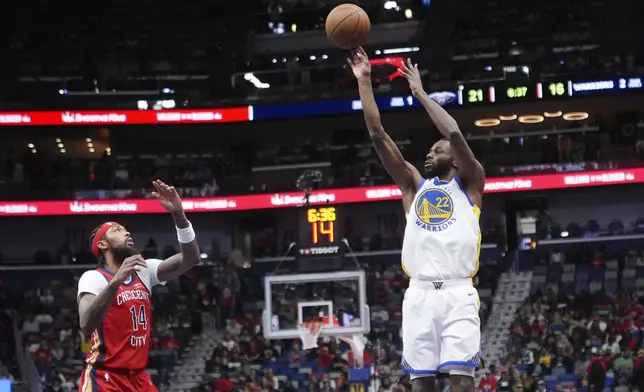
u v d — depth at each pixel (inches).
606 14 1357.0
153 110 1283.2
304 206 706.8
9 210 1241.4
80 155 1418.6
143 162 1355.8
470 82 1256.8
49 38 1395.2
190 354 1077.1
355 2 1403.8
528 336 997.8
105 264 249.8
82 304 239.8
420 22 1371.8
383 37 1385.3
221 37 1412.4
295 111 1283.2
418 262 219.8
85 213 1255.5
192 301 1149.1
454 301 215.8
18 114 1259.2
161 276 258.7
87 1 1434.5
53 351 1036.5
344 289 645.9
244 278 1241.4
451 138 219.3
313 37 1393.9
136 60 1384.1
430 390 218.4
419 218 221.3
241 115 1291.8
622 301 1051.3
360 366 663.1
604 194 1314.0
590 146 1273.4
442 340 216.8
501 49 1332.4
